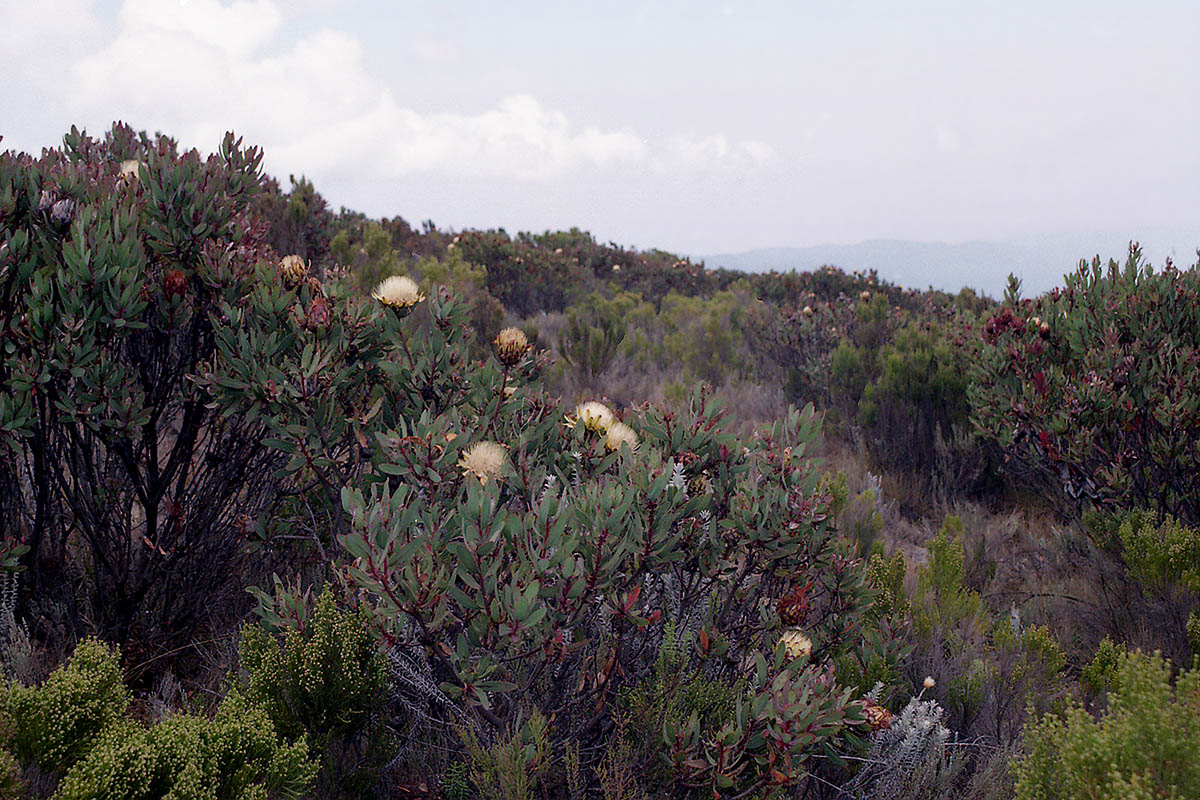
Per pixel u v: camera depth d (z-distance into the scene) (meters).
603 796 1.80
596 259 17.59
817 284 15.84
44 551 2.59
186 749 1.56
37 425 2.37
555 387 7.47
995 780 2.14
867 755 2.18
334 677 1.92
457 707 1.92
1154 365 4.10
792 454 2.39
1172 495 3.98
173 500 2.69
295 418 2.44
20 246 2.30
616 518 1.74
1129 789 1.41
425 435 2.02
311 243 6.88
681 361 9.05
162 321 2.50
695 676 2.01
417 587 1.64
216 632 2.70
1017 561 4.50
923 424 5.85
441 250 13.78
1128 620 3.40
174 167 2.61
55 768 1.64
